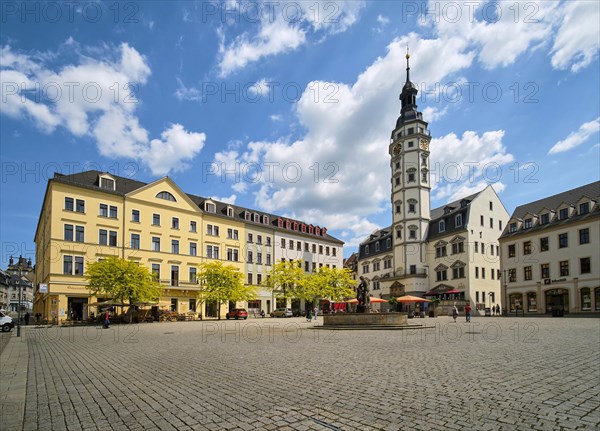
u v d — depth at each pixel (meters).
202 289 58.59
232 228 68.25
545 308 54.28
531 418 6.38
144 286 45.81
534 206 60.97
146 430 6.31
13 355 15.92
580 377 9.44
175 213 60.00
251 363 12.35
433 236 71.50
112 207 53.16
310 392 8.30
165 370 11.46
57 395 8.70
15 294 133.62
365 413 6.76
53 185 48.12
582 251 50.22
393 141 78.25
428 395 7.82
